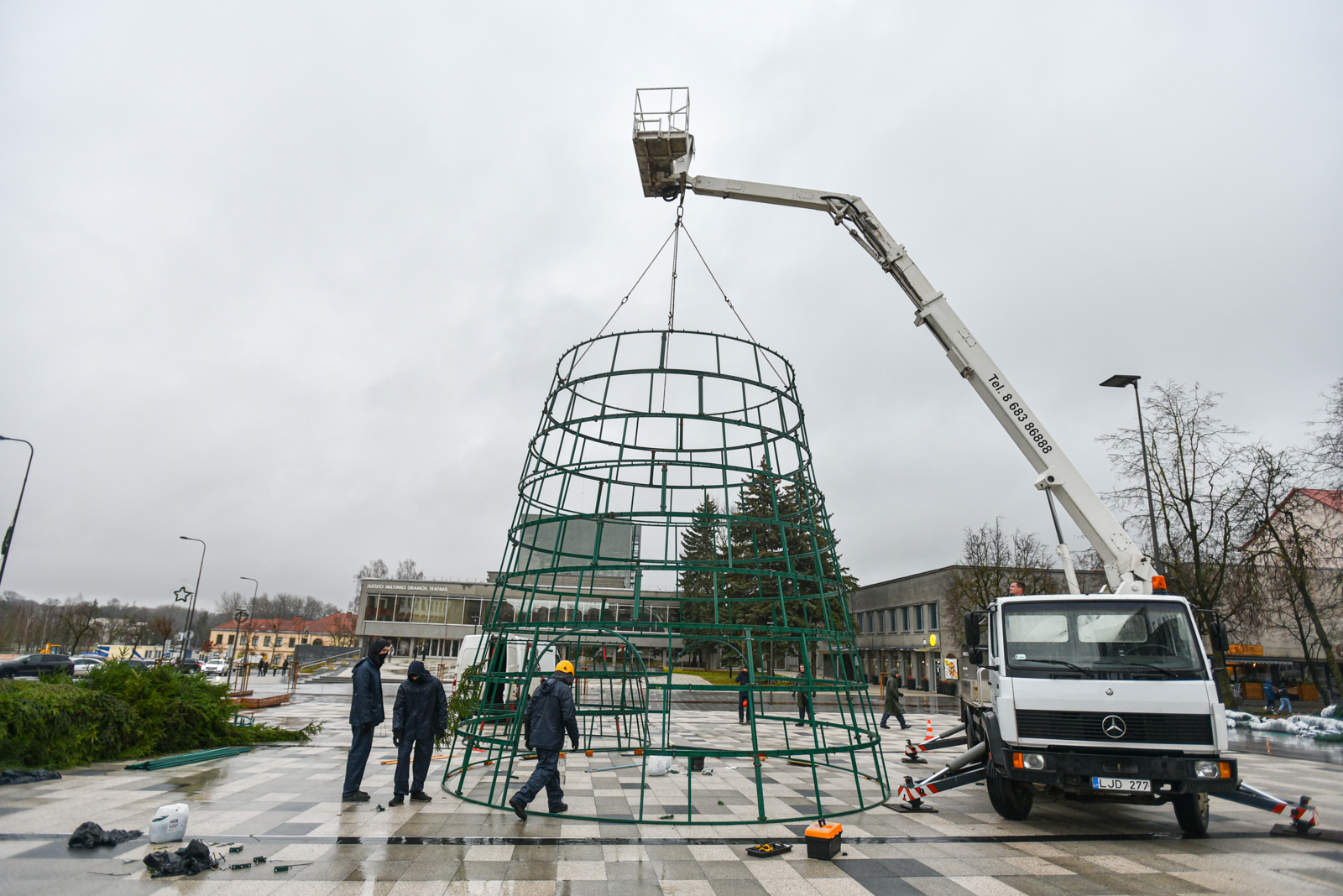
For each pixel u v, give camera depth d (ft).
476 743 31.68
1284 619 103.91
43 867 16.43
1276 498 81.97
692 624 22.25
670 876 16.88
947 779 25.07
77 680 34.94
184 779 28.07
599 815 22.75
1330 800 30.45
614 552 31.14
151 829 18.38
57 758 29.63
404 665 196.34
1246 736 63.77
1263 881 17.61
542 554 32.14
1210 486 85.46
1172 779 20.67
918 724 67.87
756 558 28.55
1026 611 24.25
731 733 50.88
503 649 27.17
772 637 23.56
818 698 105.70
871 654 177.37
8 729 28.17
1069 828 23.48
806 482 25.99
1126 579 32.07
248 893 15.11
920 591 153.89
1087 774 21.24
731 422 24.34
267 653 351.67
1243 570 83.76
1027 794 24.54
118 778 28.32
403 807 23.45
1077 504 34.78
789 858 18.72
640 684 40.70
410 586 218.18
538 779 21.90
